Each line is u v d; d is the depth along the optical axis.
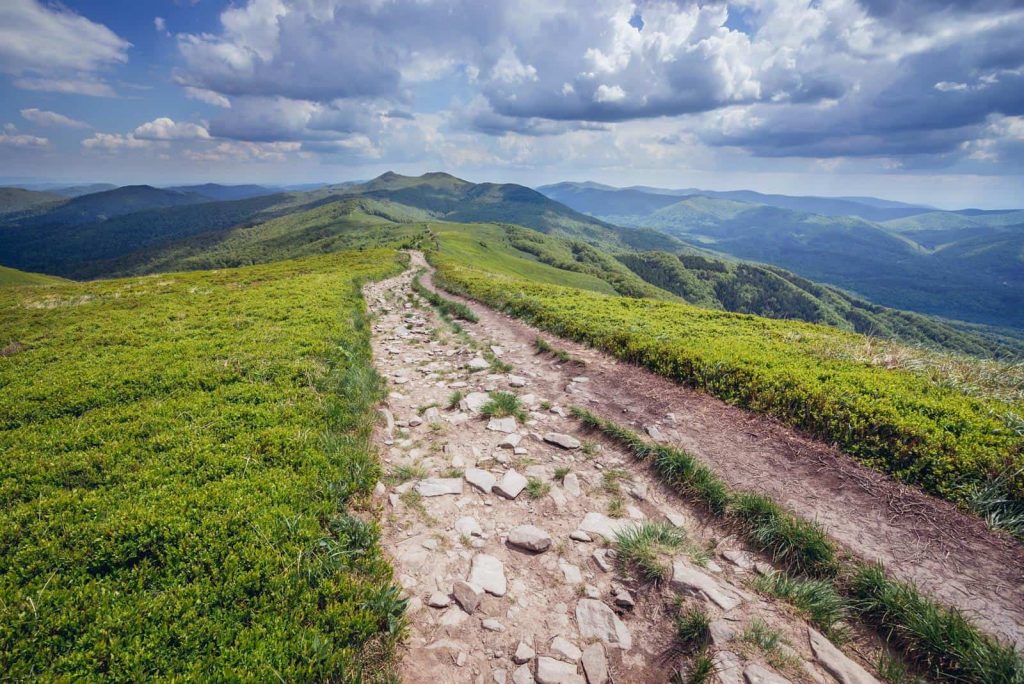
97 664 4.42
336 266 56.66
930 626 5.02
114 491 6.96
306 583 5.51
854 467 8.43
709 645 5.04
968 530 6.72
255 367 12.95
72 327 20.28
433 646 5.21
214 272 57.53
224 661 4.56
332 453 8.57
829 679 4.62
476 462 9.33
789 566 6.36
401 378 14.39
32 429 9.36
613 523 7.47
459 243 177.25
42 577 5.27
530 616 5.69
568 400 12.52
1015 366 13.28
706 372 12.98
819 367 12.85
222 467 7.80
